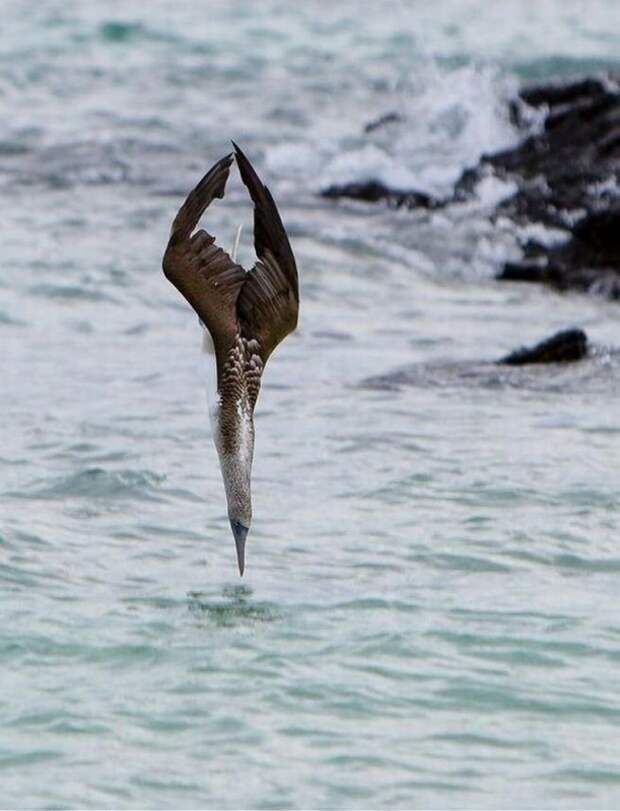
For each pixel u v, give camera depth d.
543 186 97.00
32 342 70.75
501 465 53.88
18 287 78.81
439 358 68.88
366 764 34.69
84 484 51.44
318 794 33.50
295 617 41.66
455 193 99.50
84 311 76.31
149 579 44.12
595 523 48.78
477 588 44.00
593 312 80.38
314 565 45.44
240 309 29.50
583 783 34.25
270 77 138.62
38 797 33.06
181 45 149.62
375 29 161.75
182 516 49.06
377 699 37.38
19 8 161.75
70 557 45.44
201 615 41.66
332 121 122.06
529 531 48.03
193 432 57.53
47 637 40.06
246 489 30.81
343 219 95.50
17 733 35.53
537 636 40.72
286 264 29.55
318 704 37.12
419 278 86.25
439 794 33.66
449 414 59.91
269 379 65.19
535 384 64.19
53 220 91.44
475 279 87.00
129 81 134.50
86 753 34.81
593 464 54.12
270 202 29.33
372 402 61.62
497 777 34.41
